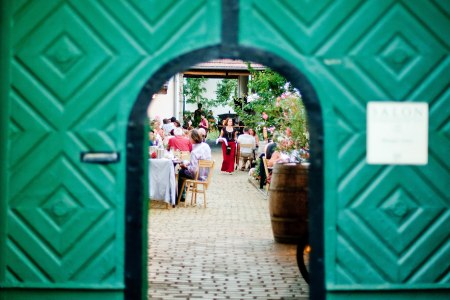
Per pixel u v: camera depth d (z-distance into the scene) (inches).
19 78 170.6
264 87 573.6
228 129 794.8
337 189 172.1
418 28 172.2
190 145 572.1
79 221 171.5
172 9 170.1
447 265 174.7
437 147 173.8
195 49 170.4
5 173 171.0
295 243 335.9
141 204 171.5
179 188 490.9
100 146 170.7
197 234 364.5
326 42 171.2
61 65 170.4
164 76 170.9
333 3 170.9
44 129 170.7
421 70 172.7
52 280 172.2
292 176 333.1
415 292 175.6
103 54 170.2
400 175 173.2
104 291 172.7
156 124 613.9
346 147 171.9
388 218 173.2
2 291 172.7
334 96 171.5
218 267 281.9
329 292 172.9
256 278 263.0
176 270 275.1
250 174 666.2
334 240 172.1
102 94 170.6
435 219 174.4
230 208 477.7
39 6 169.6
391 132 172.6
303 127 353.7
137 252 171.6
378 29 171.6
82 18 170.1
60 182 171.2
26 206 171.6
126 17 169.9
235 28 170.2
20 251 172.2
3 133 170.9
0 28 169.6
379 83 172.2
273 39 170.7
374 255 173.2
